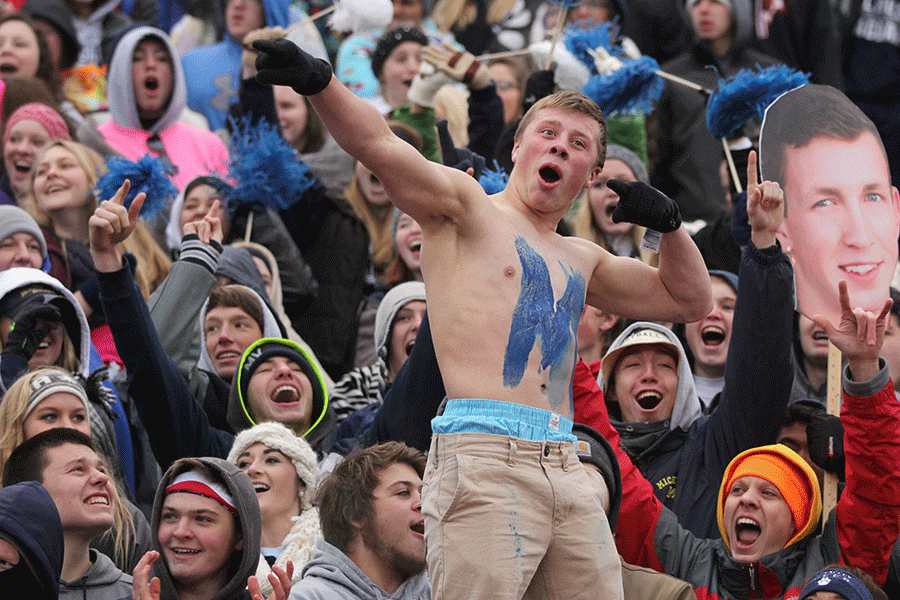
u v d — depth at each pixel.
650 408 18.17
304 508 16.59
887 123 29.73
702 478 17.05
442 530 10.05
